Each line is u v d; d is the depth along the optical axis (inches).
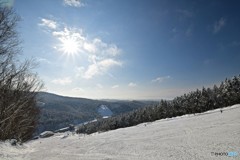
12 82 628.4
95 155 465.7
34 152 584.1
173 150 427.8
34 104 1004.6
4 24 441.1
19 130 896.9
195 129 708.7
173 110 2573.8
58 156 469.1
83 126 3764.8
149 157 388.2
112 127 3191.4
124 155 437.1
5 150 502.6
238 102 2006.6
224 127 631.2
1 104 616.1
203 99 2320.4
